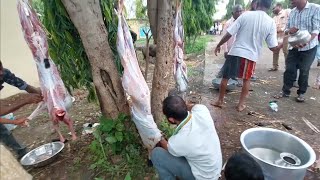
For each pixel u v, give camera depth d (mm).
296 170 2230
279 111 4320
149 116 2645
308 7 4379
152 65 7262
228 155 3125
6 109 2428
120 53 2480
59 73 2828
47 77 2488
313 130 3689
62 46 2908
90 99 3568
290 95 5023
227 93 5219
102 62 2695
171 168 2375
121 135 2836
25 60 5410
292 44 4395
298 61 4586
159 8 2811
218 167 2195
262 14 3834
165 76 3029
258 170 1673
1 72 2537
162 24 2832
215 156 2146
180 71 3580
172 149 2174
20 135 3787
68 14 2602
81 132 3727
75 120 4145
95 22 2539
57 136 3693
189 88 5547
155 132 2684
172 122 2240
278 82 5887
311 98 4855
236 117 4121
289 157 2670
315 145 3303
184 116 2156
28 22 2309
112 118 2977
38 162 2951
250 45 3936
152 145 2729
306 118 4051
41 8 3322
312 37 4285
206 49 10984
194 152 2094
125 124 2984
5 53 4984
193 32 7312
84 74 3162
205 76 6531
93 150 3025
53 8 2654
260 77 6309
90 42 2580
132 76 2504
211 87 5633
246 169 1654
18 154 3131
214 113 4254
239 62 4016
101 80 2795
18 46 5234
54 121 2633
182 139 2107
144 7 4426
